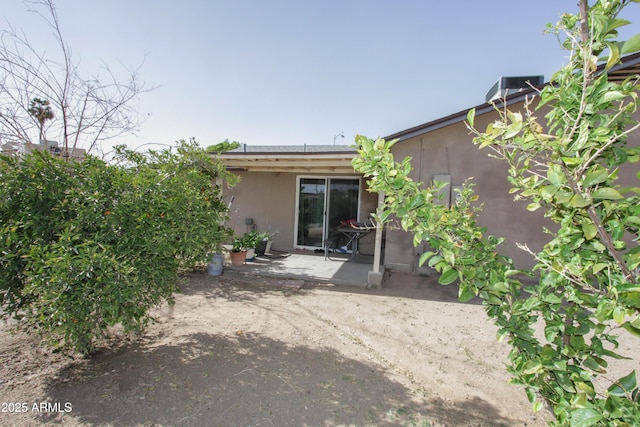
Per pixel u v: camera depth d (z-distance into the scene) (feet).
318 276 21.76
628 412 4.10
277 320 14.32
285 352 11.32
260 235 28.43
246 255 25.80
